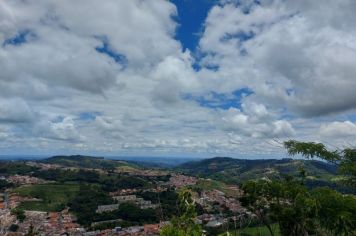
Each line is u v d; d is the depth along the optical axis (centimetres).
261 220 2006
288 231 1877
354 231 1525
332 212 1561
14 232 12875
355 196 1614
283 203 1877
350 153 1797
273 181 1898
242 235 1783
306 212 1705
